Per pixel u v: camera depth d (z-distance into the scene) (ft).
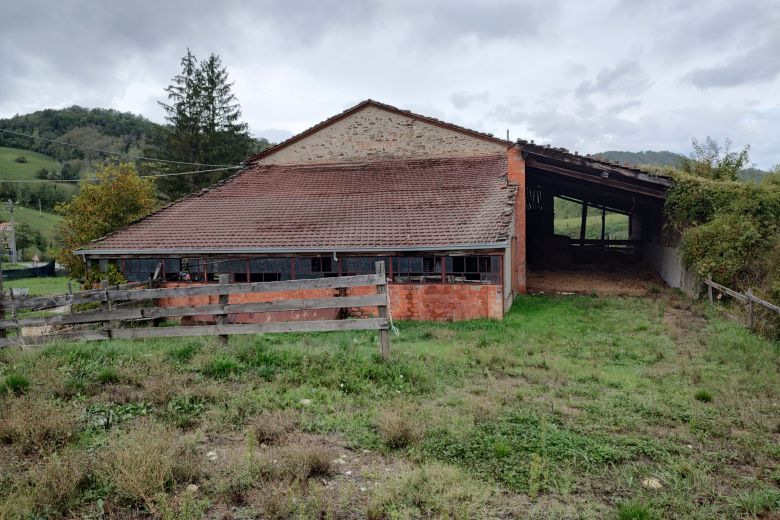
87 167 305.94
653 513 12.91
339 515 12.66
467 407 20.43
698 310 49.08
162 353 25.86
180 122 143.02
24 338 29.89
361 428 17.97
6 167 295.48
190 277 56.18
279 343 31.42
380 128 75.92
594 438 17.87
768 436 18.61
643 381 26.68
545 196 101.09
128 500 12.85
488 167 67.97
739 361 30.60
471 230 50.88
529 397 22.67
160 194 146.30
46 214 260.42
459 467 15.34
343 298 26.43
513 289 61.05
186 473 14.01
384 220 56.80
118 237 59.11
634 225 100.58
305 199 66.08
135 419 17.90
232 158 149.28
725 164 83.97
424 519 12.55
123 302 44.93
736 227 50.80
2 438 15.79
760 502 13.51
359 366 24.45
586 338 39.14
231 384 22.11
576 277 74.59
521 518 12.73
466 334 41.24
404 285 50.67
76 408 18.44
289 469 14.35
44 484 12.94
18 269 146.92
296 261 53.88
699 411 21.21
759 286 44.70
